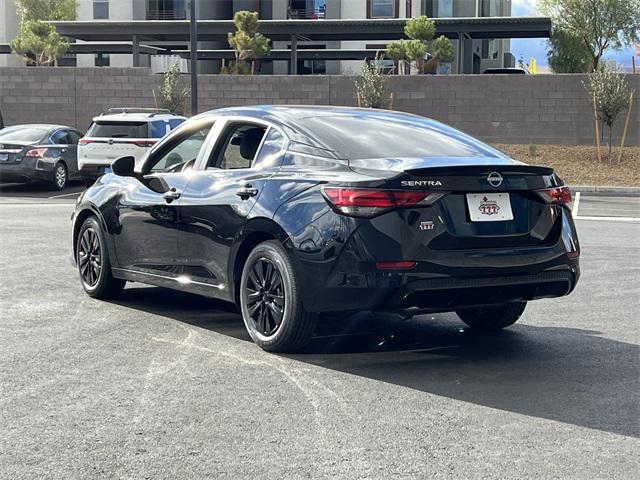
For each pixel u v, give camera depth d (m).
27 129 20.08
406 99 27.45
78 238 7.54
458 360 5.50
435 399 4.63
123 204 6.89
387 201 5.00
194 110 23.36
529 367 5.33
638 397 4.70
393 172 5.06
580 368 5.32
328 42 49.97
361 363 5.39
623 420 4.30
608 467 3.67
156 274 6.61
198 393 4.68
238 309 7.01
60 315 6.69
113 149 17.22
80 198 7.50
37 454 3.77
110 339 5.92
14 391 4.69
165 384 4.85
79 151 17.52
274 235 5.43
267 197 5.54
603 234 12.34
